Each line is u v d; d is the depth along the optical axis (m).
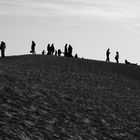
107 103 27.73
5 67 36.00
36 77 32.28
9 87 23.50
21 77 29.86
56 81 32.72
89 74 43.62
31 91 24.58
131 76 50.16
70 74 40.41
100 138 18.38
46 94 25.14
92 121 21.25
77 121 20.27
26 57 55.38
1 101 19.20
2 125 15.16
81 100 26.36
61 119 19.61
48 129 17.02
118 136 19.67
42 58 55.16
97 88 34.19
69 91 28.80
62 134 16.95
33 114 18.80
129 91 37.25
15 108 18.75
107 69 52.12
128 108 27.92
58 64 49.00
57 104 22.98
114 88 36.78
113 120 22.95
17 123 16.22
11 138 14.03
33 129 16.20
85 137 17.69
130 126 22.66
